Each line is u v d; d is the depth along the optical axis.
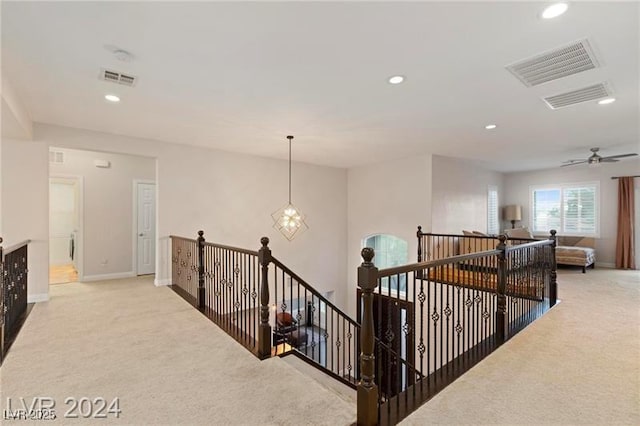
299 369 3.17
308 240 7.43
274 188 6.84
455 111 3.88
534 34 2.27
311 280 7.48
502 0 1.90
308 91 3.28
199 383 2.38
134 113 3.97
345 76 2.94
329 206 7.84
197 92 3.30
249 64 2.72
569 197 8.22
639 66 2.72
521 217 8.95
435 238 6.42
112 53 2.53
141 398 2.19
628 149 6.04
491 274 4.56
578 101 3.54
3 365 2.61
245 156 6.44
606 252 7.69
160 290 5.12
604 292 5.16
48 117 4.12
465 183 7.52
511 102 3.57
